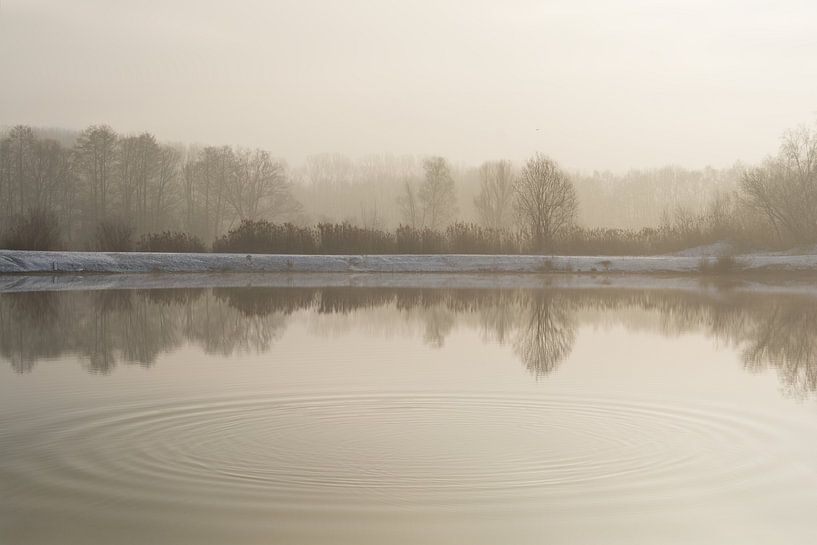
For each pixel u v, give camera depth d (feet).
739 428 35.63
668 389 43.55
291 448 31.94
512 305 84.58
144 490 27.02
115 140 288.51
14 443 32.14
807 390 43.45
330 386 43.21
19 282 107.14
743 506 26.30
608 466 30.17
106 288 99.66
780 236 165.99
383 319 72.13
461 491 27.35
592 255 166.30
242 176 293.64
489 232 165.58
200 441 32.73
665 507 26.16
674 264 138.62
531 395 41.70
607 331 66.33
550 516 25.26
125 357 52.03
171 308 78.89
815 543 23.62
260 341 59.21
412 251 155.22
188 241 151.84
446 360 51.80
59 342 57.98
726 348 58.03
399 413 37.73
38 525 24.12
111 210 283.38
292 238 153.28
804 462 30.78
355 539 23.34
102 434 33.50
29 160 278.46
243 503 25.93
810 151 167.94
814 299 93.45
